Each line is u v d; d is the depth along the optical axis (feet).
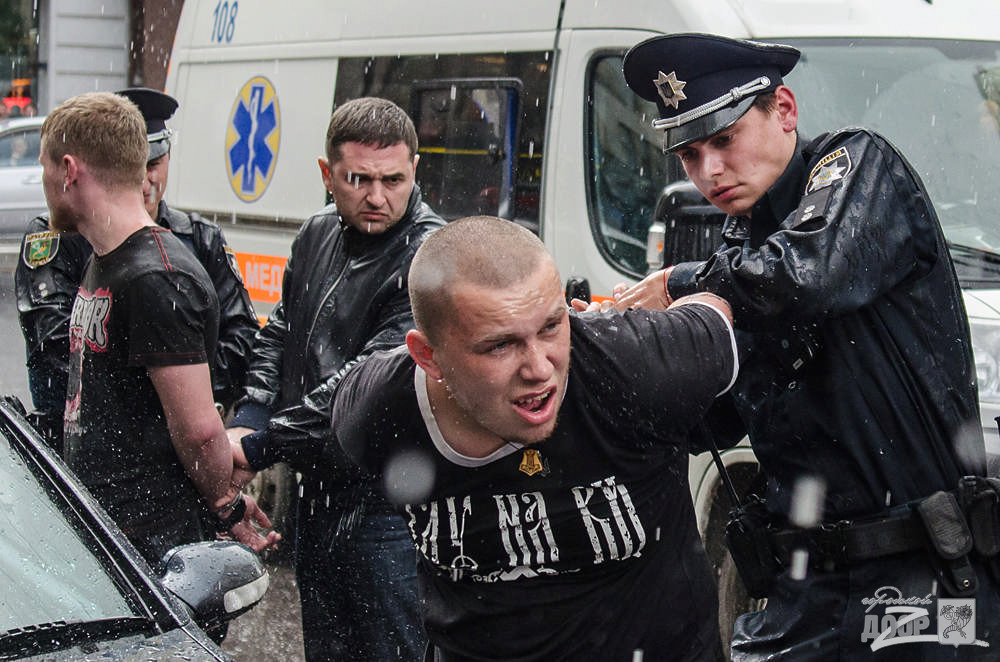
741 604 13.92
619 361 6.95
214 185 22.56
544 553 7.28
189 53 23.75
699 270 8.32
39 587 8.45
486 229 6.53
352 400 7.50
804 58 15.10
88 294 11.00
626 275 15.88
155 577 8.71
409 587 11.44
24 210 43.57
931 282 8.34
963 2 15.85
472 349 6.46
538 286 6.41
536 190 16.99
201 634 8.19
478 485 7.20
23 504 9.09
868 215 7.95
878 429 8.32
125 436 11.00
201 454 11.02
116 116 10.66
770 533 8.93
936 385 8.37
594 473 7.11
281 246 20.67
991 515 8.30
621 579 7.48
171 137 14.20
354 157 11.30
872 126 14.78
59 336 13.14
